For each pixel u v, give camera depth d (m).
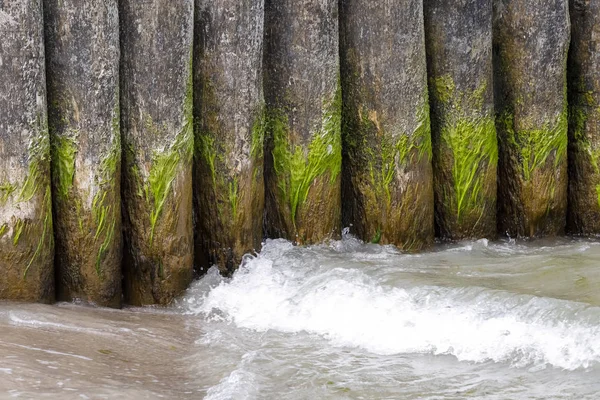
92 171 9.48
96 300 9.83
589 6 11.64
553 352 8.06
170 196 9.88
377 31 10.60
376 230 11.07
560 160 11.78
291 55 10.48
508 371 7.87
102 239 9.67
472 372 7.90
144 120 9.72
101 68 9.38
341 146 10.99
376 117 10.77
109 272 9.82
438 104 11.29
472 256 10.95
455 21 11.05
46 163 9.33
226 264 10.45
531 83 11.48
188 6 9.73
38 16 9.07
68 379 7.43
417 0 10.70
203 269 10.58
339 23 10.81
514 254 11.11
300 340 8.84
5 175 9.03
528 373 7.80
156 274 10.05
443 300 9.16
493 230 11.76
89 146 9.44
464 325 8.67
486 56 11.24
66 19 9.24
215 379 7.87
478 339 8.44
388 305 9.21
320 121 10.64
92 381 7.46
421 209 11.11
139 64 9.64
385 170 10.88
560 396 7.38
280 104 10.62
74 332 8.74
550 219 11.91
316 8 10.44
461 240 11.58
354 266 10.31
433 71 11.23
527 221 11.80
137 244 10.00
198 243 10.55
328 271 10.13
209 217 10.40
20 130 9.04
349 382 7.76
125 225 10.02
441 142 11.36
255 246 10.58
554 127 11.62
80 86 9.34
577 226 12.19
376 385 7.69
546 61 11.45
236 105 10.13
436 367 8.04
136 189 9.86
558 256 10.86
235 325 9.40
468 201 11.46
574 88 11.95
